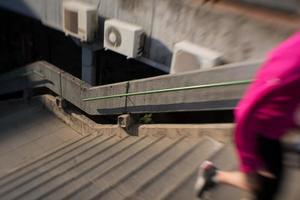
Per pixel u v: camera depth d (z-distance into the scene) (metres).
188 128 5.64
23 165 6.69
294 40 2.09
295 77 2.00
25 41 13.01
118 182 4.61
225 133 5.07
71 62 11.98
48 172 5.79
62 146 7.81
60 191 4.79
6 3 10.78
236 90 4.94
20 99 10.56
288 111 2.11
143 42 7.65
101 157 6.09
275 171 2.41
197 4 6.46
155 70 9.37
